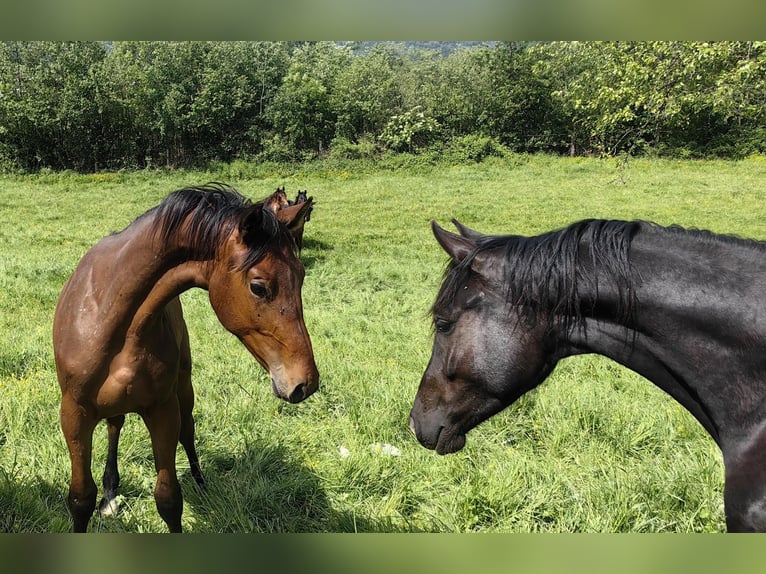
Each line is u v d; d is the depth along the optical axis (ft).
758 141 93.35
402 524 10.13
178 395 10.58
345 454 12.36
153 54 101.14
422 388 7.12
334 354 18.66
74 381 7.89
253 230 7.14
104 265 7.92
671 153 92.12
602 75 25.53
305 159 99.91
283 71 108.99
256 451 12.00
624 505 10.13
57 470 10.82
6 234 43.11
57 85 92.68
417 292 29.91
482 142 99.60
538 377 6.63
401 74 120.06
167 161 100.48
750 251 6.04
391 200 67.82
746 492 5.70
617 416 13.80
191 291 26.89
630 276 6.10
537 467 11.61
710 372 5.95
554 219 55.11
